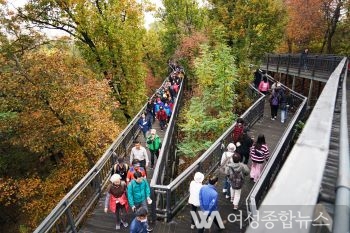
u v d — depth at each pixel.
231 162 7.75
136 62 23.41
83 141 16.14
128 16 21.97
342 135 2.78
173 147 16.69
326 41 25.62
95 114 15.60
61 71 15.14
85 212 8.64
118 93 23.75
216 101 14.68
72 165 17.34
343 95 5.91
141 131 17.59
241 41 16.84
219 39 16.11
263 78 20.83
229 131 11.26
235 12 16.59
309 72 20.39
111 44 21.95
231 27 16.78
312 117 2.67
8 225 19.75
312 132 2.12
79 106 14.73
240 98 17.88
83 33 21.45
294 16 22.55
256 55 17.81
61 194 16.30
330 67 17.47
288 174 1.44
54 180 16.80
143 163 10.13
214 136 14.33
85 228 8.28
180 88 25.12
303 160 1.60
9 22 18.36
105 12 20.77
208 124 13.84
